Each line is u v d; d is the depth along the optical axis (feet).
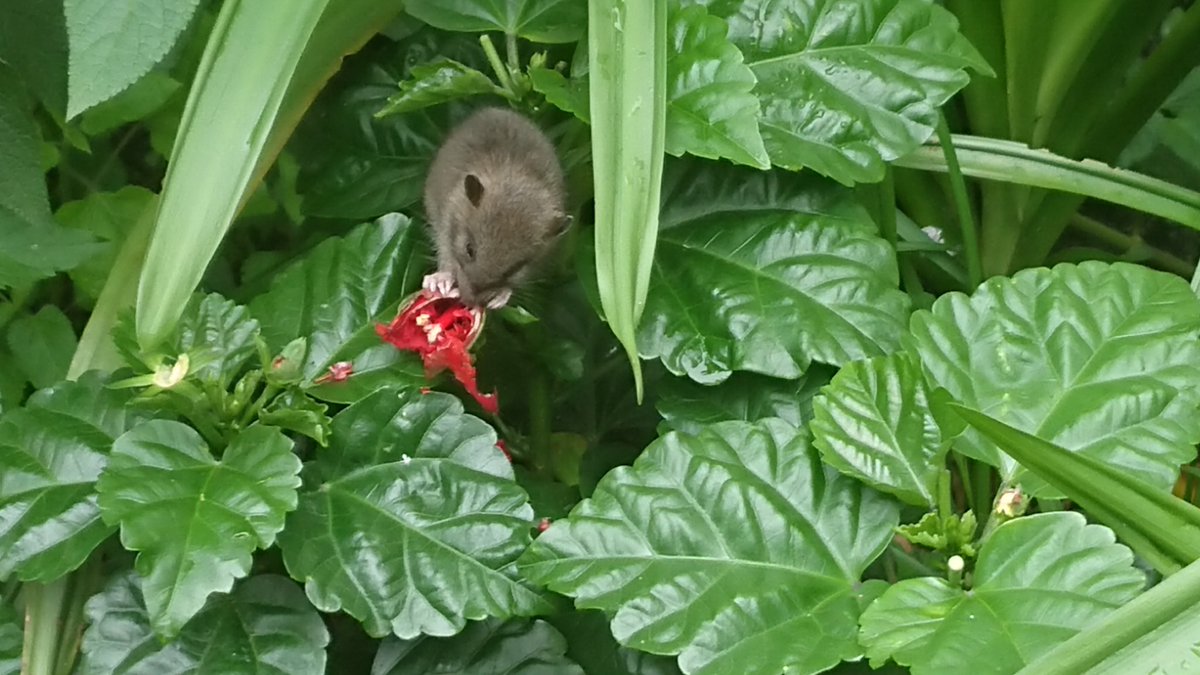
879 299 3.99
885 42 4.11
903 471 3.69
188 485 3.65
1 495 3.72
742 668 3.53
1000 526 3.60
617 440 4.48
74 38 3.48
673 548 3.67
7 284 4.17
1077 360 3.78
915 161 4.43
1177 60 4.58
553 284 4.62
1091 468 3.54
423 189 4.53
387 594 3.69
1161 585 3.39
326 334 4.01
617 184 3.68
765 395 4.03
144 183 4.96
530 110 4.34
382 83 4.50
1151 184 4.37
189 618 3.57
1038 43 4.52
